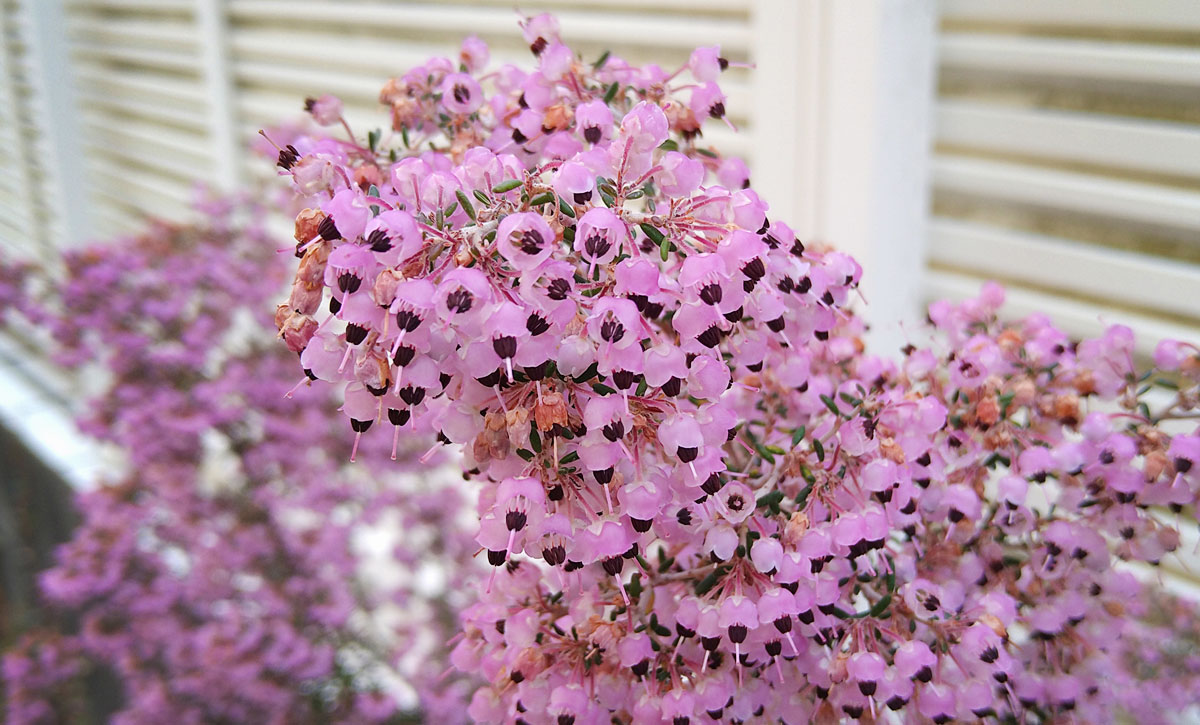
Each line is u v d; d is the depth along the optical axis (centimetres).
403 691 40
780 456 15
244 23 54
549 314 12
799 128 28
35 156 77
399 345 12
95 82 70
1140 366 27
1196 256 25
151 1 60
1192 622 21
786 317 15
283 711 40
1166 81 25
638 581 14
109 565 44
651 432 13
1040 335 17
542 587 16
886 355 30
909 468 15
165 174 65
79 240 74
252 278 45
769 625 14
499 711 15
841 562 15
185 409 42
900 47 27
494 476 13
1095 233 27
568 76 15
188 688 42
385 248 12
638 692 14
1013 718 16
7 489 59
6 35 76
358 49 46
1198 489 15
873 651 14
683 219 13
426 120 16
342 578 42
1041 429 16
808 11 27
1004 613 15
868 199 28
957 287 30
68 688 52
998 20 27
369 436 41
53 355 46
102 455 52
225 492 44
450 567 41
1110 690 17
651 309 13
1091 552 16
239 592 42
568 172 12
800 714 15
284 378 42
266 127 48
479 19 41
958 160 29
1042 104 27
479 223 12
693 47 33
